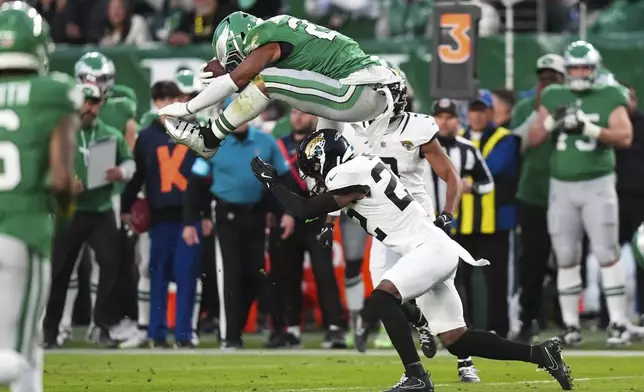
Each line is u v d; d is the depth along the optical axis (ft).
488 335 84.23
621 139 126.72
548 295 148.97
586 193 128.36
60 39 171.83
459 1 166.81
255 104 78.07
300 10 164.76
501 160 127.03
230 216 126.31
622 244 140.77
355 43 78.95
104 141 127.34
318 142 78.79
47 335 130.21
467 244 127.95
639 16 166.09
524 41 155.74
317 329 155.84
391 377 100.22
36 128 56.95
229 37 79.77
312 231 128.36
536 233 132.67
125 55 163.12
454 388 89.66
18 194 57.21
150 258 130.52
